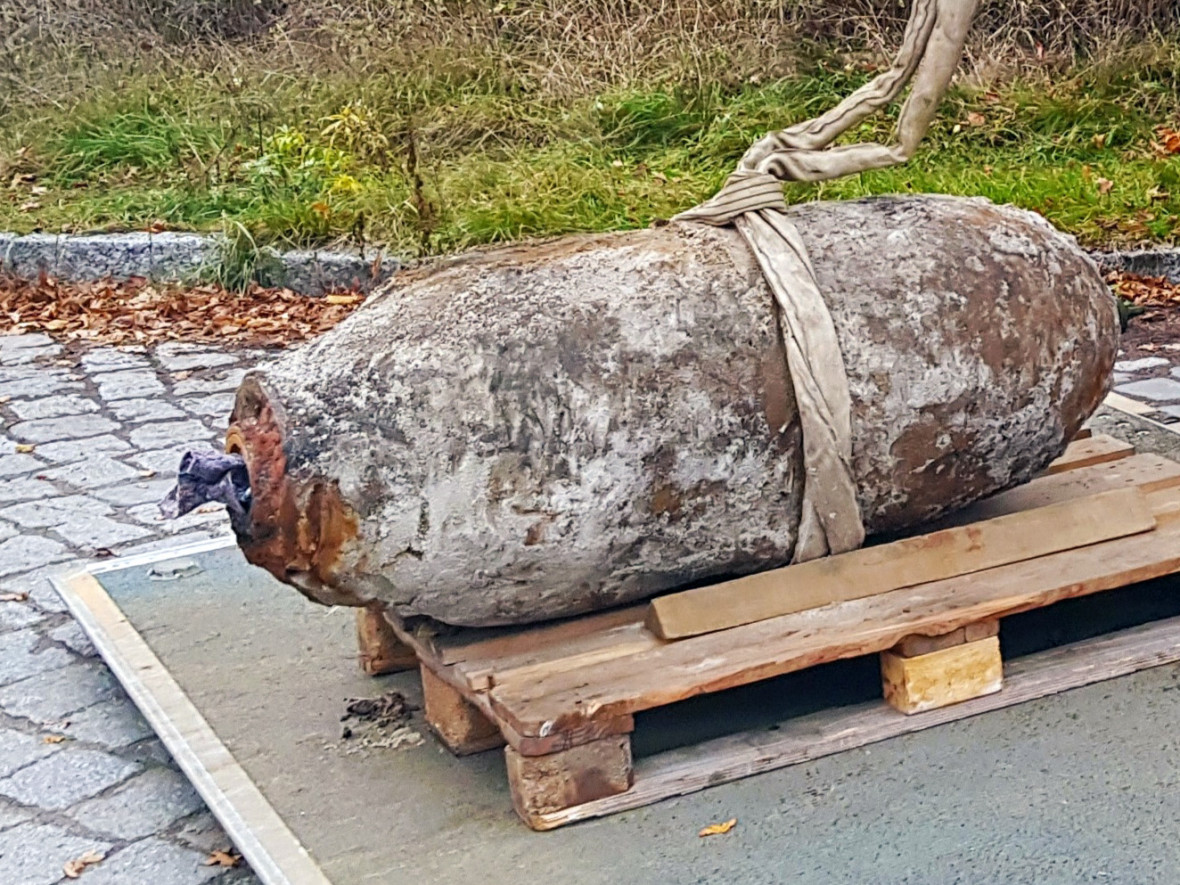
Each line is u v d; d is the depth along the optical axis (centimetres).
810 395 268
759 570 284
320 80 864
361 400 254
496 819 255
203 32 944
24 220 718
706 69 863
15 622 368
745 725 280
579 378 258
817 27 905
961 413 281
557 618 277
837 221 291
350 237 689
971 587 282
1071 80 872
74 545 416
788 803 254
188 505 249
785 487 274
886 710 277
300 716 295
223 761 276
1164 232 680
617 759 254
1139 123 825
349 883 239
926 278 281
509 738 250
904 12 912
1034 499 319
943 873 233
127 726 317
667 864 239
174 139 811
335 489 249
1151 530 304
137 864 270
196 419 522
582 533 261
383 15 916
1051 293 291
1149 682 288
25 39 900
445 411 254
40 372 578
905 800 253
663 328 265
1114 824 244
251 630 334
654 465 262
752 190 287
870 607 276
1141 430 439
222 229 704
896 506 286
